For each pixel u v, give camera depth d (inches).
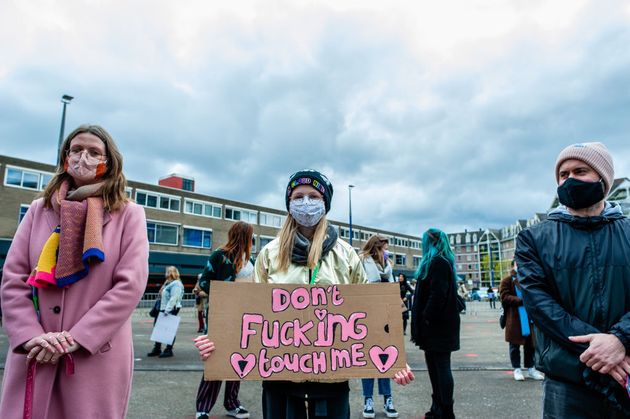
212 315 89.2
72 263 79.9
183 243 1621.6
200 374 239.3
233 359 86.9
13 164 1202.6
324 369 87.0
